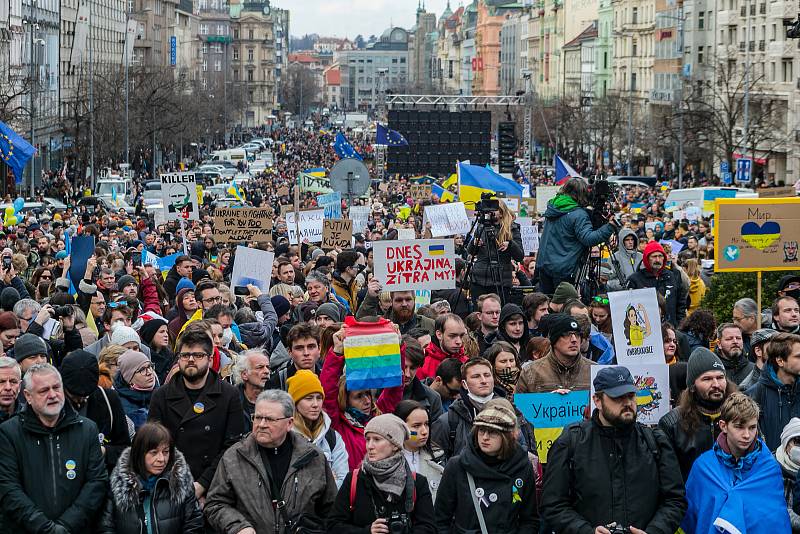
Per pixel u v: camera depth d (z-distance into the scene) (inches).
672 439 448.8
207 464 457.7
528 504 421.1
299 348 505.4
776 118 3592.5
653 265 800.9
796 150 3540.8
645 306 519.8
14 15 3676.2
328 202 1387.8
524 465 419.8
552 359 498.3
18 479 414.9
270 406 416.5
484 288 829.8
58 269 949.8
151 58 6835.6
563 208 781.9
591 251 819.4
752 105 3676.2
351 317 477.1
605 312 642.8
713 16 4370.1
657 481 419.8
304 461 423.8
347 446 474.3
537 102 5324.8
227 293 735.1
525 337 650.2
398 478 402.9
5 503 411.8
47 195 3230.8
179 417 458.9
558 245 784.3
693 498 428.1
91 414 454.0
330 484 428.5
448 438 467.2
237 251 828.0
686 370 485.1
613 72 5885.8
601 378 418.3
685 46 4621.1
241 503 418.0
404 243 645.9
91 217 1920.5
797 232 641.0
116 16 5812.0
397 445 402.6
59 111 4328.3
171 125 4212.6
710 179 3550.7
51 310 593.0
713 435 445.4
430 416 493.7
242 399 475.2
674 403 515.8
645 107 5255.9
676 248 1282.0
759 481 422.0
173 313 740.0
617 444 418.9
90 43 4975.4
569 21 7037.4
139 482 414.3
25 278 1051.9
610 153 4392.2
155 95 4325.8
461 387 479.5
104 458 441.4
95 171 3804.1
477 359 470.3
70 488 417.1
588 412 477.4
